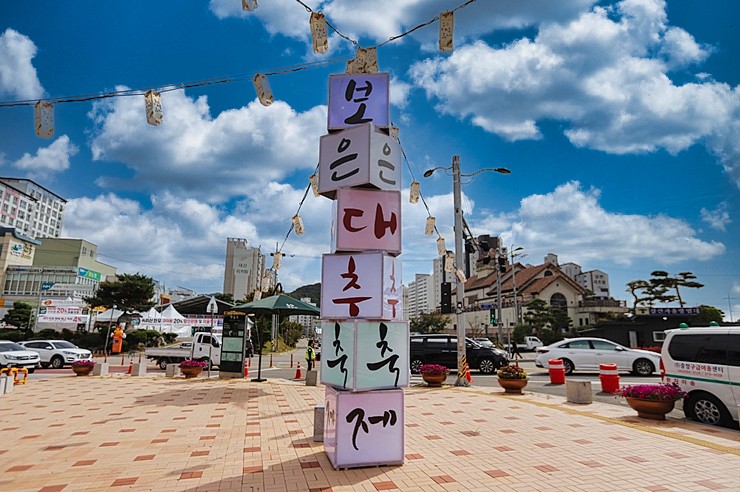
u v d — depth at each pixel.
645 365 15.89
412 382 14.86
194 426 7.67
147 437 6.86
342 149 6.05
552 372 14.10
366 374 5.49
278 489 4.61
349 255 5.76
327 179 6.10
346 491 4.56
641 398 8.08
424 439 6.79
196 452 6.02
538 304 42.66
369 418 5.43
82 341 32.78
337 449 5.29
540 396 11.30
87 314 34.41
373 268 5.67
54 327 36.12
